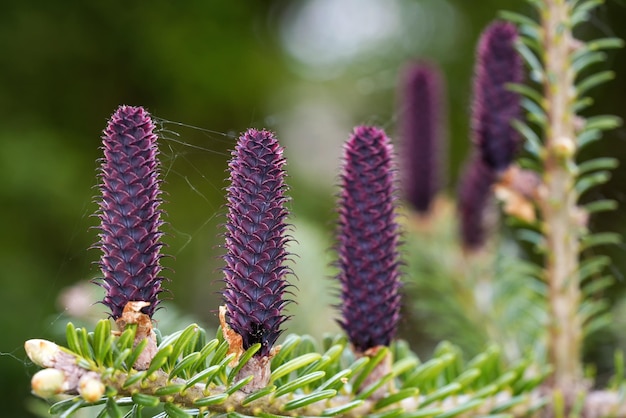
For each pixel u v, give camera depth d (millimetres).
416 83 857
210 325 884
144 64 1884
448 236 905
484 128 656
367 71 1973
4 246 1592
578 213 649
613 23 1346
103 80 1874
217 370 516
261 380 530
